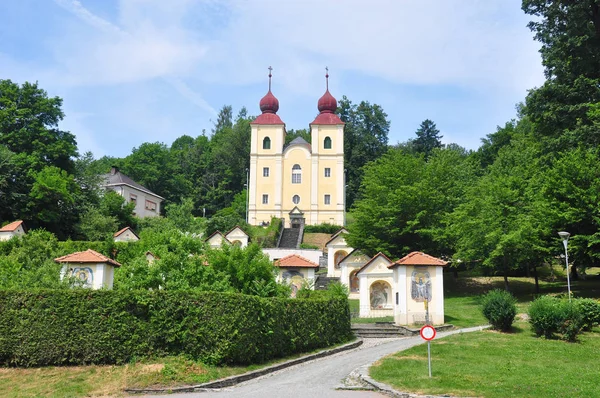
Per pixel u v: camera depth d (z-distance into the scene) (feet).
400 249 155.63
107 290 60.85
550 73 152.66
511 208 129.18
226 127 452.35
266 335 67.46
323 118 281.33
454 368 59.21
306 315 77.77
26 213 182.60
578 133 133.90
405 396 48.67
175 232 91.91
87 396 51.67
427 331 56.49
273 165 275.59
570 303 81.46
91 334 59.00
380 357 70.85
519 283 156.56
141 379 55.01
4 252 122.62
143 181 348.38
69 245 143.74
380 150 364.79
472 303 127.54
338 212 271.08
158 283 78.69
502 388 49.85
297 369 65.87
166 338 60.64
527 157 187.83
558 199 121.39
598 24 140.67
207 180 381.81
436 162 171.94
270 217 270.87
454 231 140.36
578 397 46.83
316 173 273.95
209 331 61.26
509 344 74.54
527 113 152.46
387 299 116.47
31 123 201.26
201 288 76.79
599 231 114.11
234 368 61.41
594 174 119.85
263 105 282.56
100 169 286.46
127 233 195.11
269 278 87.66
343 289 103.14
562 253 119.34
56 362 58.18
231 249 88.17
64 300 59.57
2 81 203.92
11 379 55.16
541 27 155.12
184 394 52.16
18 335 58.39
